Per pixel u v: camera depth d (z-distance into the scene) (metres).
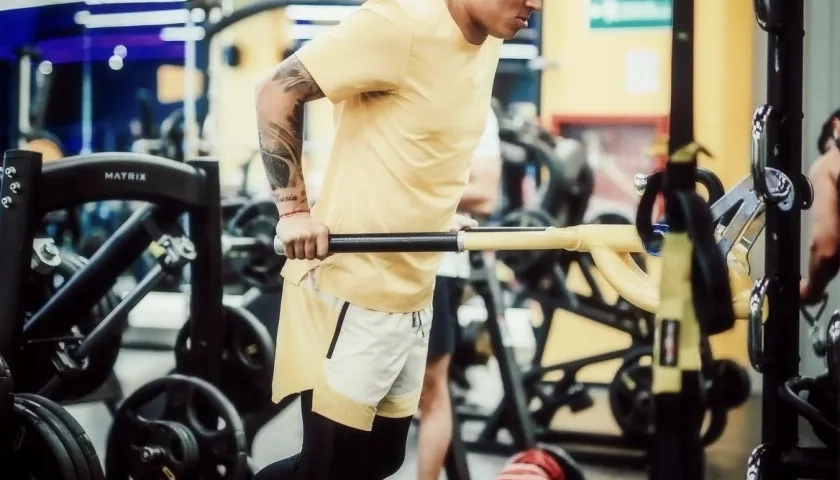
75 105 8.19
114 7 7.45
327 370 1.90
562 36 5.20
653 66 5.05
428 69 1.79
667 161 1.27
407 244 1.78
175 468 2.54
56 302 2.62
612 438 3.88
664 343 1.29
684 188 1.26
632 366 3.63
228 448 2.55
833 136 2.95
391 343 1.91
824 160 2.95
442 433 2.74
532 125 4.41
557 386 4.04
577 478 2.13
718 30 4.82
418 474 2.76
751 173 1.71
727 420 4.01
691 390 1.28
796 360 1.91
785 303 1.88
